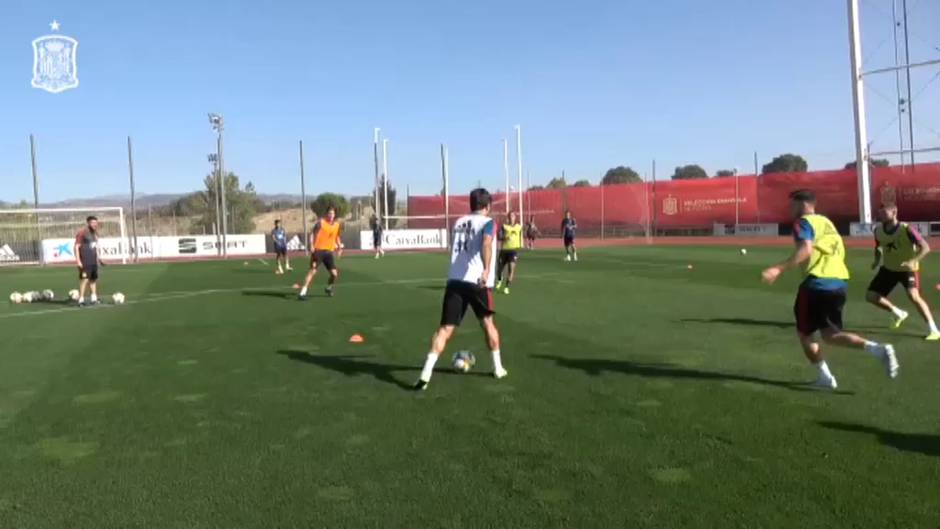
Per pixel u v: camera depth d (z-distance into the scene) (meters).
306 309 13.16
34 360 8.67
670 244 37.91
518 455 4.93
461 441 5.26
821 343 8.78
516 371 7.54
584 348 8.76
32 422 5.96
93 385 7.26
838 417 5.68
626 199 45.62
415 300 14.37
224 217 36.66
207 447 5.23
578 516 3.94
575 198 46.78
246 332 10.53
